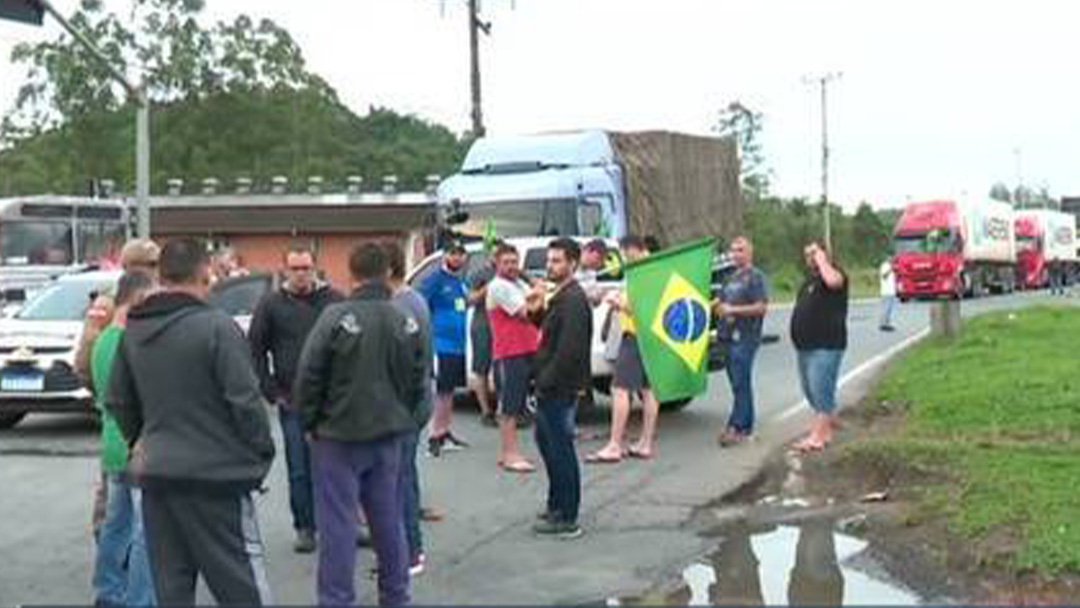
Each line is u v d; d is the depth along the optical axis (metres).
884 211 103.31
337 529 7.13
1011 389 15.16
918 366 18.95
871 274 81.31
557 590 8.01
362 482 7.25
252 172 68.94
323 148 73.50
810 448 12.73
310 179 54.50
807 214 92.50
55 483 12.09
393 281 8.33
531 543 9.38
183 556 6.40
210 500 6.32
